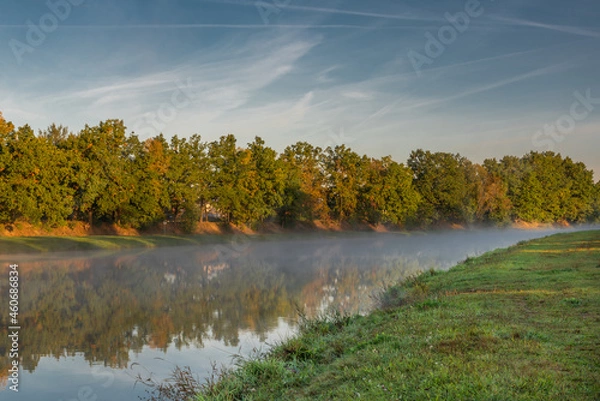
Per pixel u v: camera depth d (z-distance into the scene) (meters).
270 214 83.81
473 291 16.42
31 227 58.41
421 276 23.88
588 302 12.71
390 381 7.68
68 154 58.94
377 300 19.72
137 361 14.27
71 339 16.98
